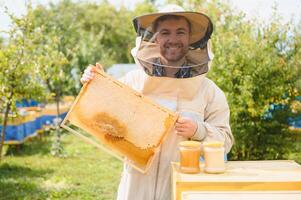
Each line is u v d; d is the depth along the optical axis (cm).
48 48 786
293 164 229
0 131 1027
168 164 251
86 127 238
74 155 1043
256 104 722
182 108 252
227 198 186
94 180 776
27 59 726
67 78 1341
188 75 244
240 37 754
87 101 237
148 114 229
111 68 2242
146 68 247
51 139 1322
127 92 232
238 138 736
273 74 724
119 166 910
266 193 189
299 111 755
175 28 243
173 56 245
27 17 735
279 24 758
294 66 735
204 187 191
